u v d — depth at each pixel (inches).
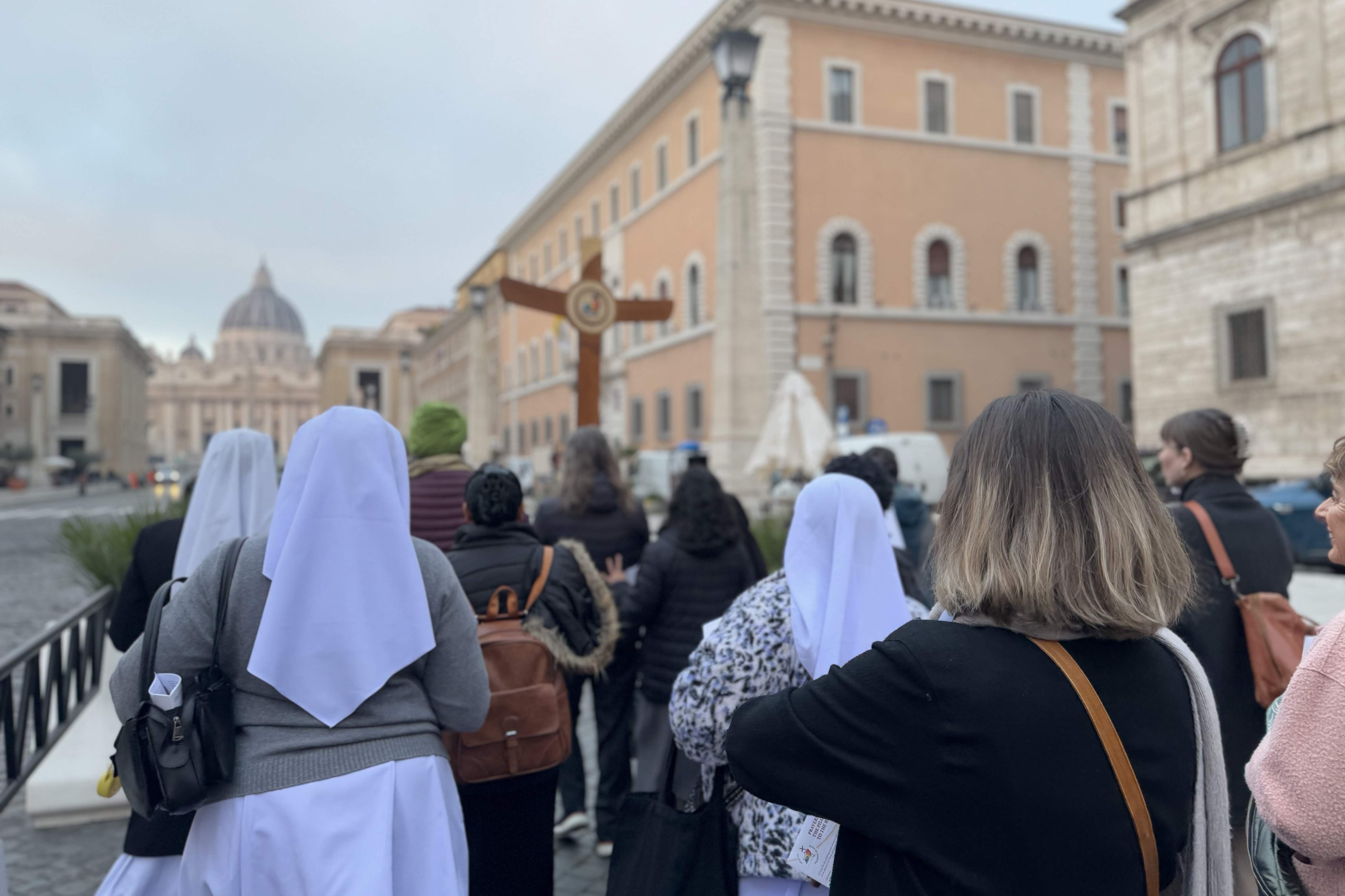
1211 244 758.5
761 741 56.8
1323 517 59.7
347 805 75.7
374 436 83.3
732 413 410.6
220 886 73.8
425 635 82.1
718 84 1069.8
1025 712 50.2
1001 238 1100.5
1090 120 1143.6
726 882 79.3
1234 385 740.0
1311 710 49.9
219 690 77.2
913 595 132.7
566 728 112.3
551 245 1711.4
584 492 179.9
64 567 599.5
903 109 1061.1
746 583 159.5
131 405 3833.7
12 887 149.1
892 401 1046.4
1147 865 49.6
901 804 51.8
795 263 1013.8
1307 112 683.4
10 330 3169.3
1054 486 53.2
